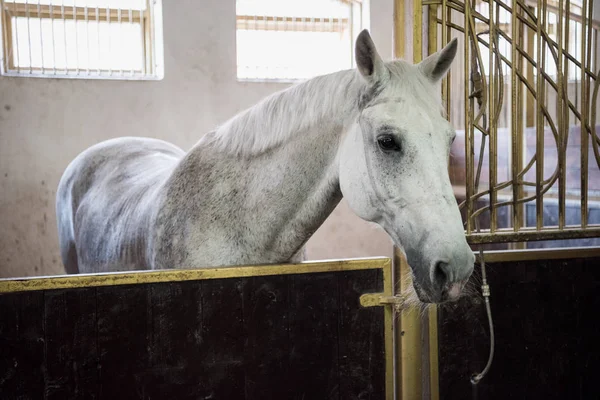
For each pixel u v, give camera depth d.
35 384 1.13
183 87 3.39
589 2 1.58
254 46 3.53
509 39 1.51
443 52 1.23
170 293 1.19
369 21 3.59
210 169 1.46
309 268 1.26
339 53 3.67
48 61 3.21
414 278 1.12
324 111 1.29
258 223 1.38
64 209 2.44
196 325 1.21
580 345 1.57
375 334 1.32
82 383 1.16
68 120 3.24
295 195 1.34
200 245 1.42
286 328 1.26
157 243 1.52
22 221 3.21
